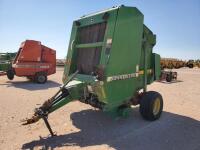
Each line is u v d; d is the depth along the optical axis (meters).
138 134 5.94
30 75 14.98
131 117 7.31
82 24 7.04
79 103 9.01
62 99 5.88
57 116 7.37
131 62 6.46
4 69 16.23
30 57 14.80
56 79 17.73
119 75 6.13
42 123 6.69
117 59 6.02
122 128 6.36
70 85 6.12
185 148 5.18
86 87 6.20
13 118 7.13
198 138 5.76
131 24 6.34
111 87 5.96
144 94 7.07
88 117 7.29
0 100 9.61
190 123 6.91
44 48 15.32
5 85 14.15
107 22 6.07
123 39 6.13
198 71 33.31
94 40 6.64
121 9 6.00
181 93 12.18
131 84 6.60
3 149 5.00
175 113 7.99
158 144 5.36
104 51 5.96
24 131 6.06
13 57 17.95
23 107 8.48
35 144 5.27
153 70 8.04
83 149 5.02
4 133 5.91
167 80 17.61
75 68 7.23
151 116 6.89
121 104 6.46
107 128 6.36
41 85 14.28
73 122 6.81
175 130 6.28
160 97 7.09
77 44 7.23
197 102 9.88
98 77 5.80
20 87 13.37
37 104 8.92
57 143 5.34
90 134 5.91
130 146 5.23
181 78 20.91
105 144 5.31
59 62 37.94
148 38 7.39
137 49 6.61
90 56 6.68
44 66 15.27
